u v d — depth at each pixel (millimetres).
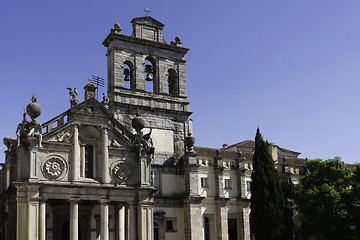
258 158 58500
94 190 49875
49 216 53156
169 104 62688
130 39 61375
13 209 51031
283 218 56688
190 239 58969
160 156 60500
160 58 63469
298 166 75188
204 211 62719
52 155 48688
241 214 65562
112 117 52688
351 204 57531
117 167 52000
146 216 51938
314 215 59031
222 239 62281
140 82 61188
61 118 50406
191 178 60500
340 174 60938
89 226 54750
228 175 66375
